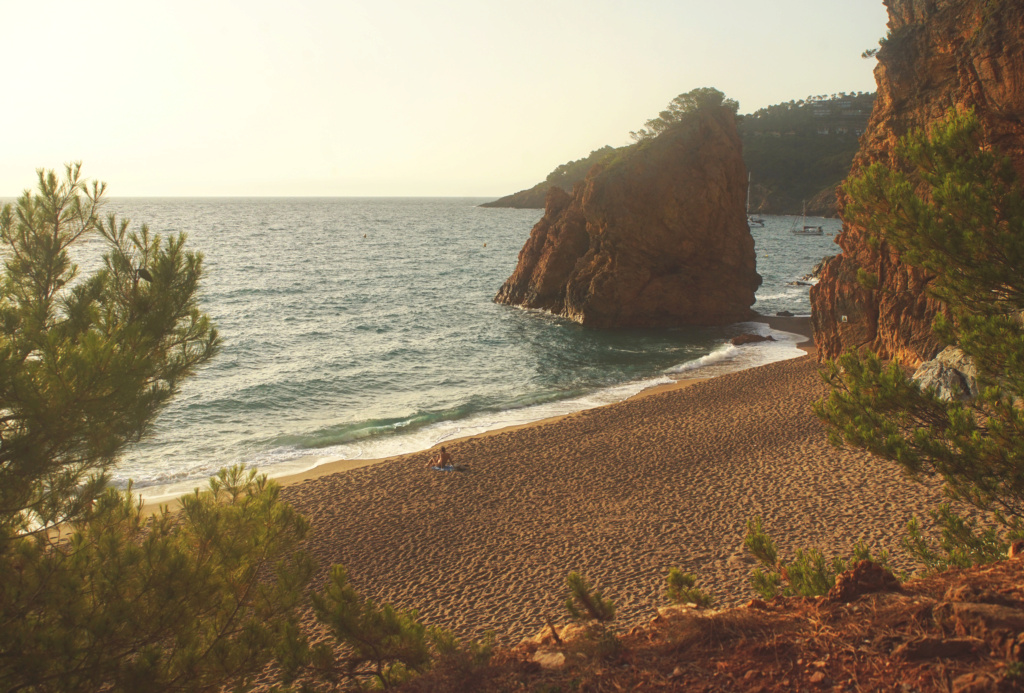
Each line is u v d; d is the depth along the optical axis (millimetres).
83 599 6117
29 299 7215
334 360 38469
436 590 13672
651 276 50281
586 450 22078
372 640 6996
